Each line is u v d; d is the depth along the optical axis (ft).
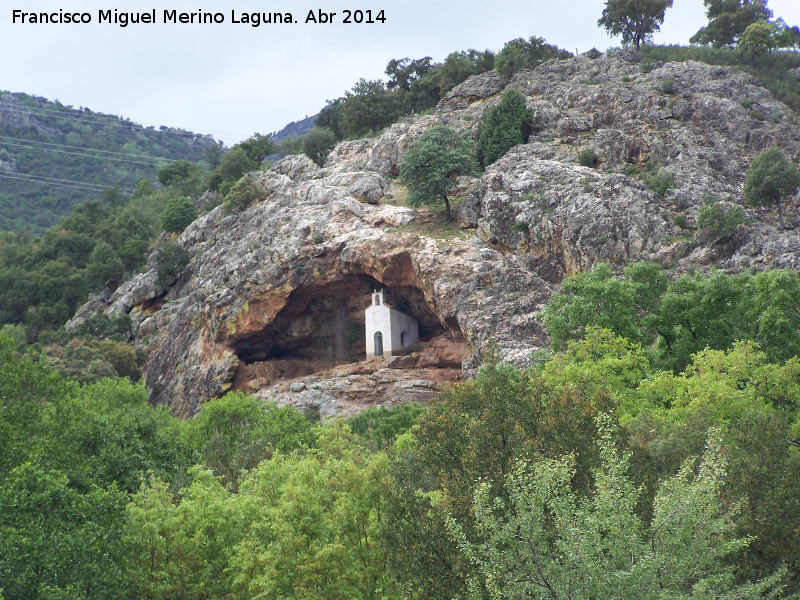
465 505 87.71
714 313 179.63
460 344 293.84
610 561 71.67
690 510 71.51
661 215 278.87
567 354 164.66
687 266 259.39
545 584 70.08
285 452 176.86
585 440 93.71
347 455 119.03
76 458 134.82
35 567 86.12
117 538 94.07
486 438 97.45
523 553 71.36
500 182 315.37
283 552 98.32
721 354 144.77
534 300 273.54
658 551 71.56
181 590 96.17
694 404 131.13
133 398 240.94
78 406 153.48
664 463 101.30
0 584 83.46
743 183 307.99
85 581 88.43
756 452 99.86
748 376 139.44
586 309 181.47
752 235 257.55
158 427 179.93
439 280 292.81
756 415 109.19
